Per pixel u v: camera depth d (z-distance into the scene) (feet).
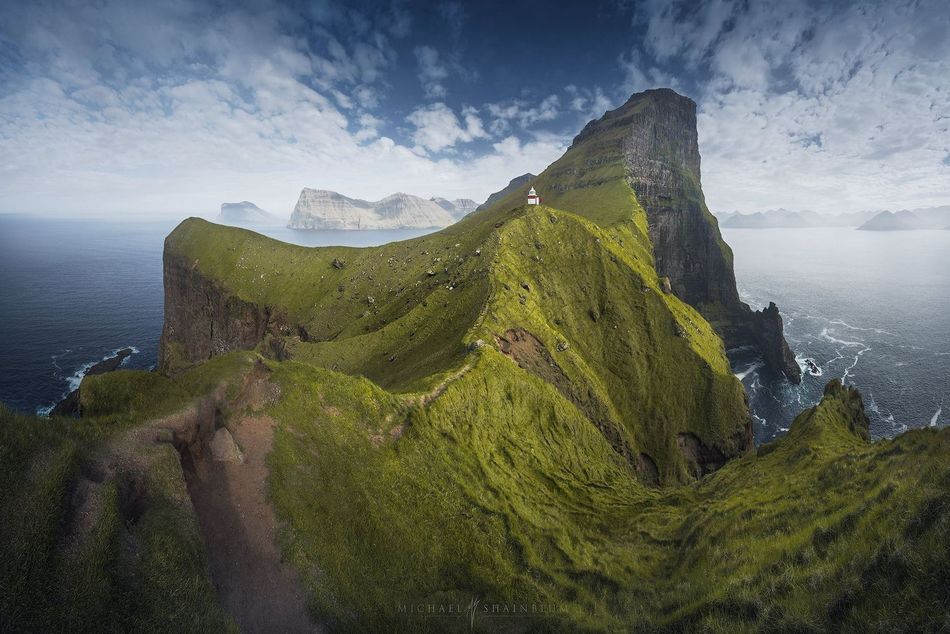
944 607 41.29
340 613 78.33
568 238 385.91
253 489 91.30
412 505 109.91
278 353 386.93
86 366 495.82
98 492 63.00
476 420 169.07
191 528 72.13
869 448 112.47
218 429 97.30
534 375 234.38
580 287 357.41
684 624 68.64
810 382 490.08
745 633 57.16
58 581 50.24
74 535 56.03
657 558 110.22
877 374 483.92
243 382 108.58
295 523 89.04
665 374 330.95
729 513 109.60
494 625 84.84
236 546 80.33
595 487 176.35
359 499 102.99
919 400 415.03
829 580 55.42
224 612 65.26
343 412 123.44
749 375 517.96
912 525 52.70
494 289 288.71
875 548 54.08
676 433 309.01
